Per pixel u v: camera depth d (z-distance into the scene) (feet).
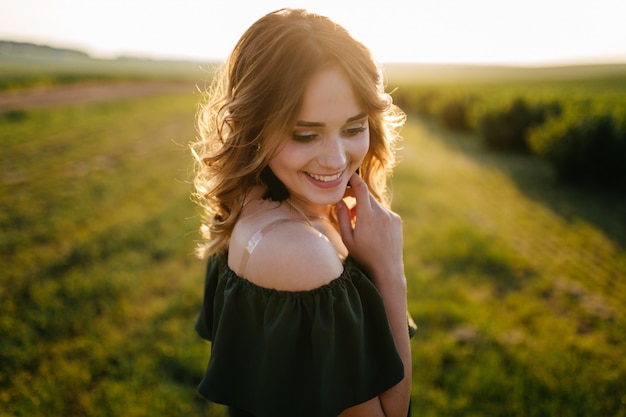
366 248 3.81
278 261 3.19
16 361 11.82
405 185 33.42
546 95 63.77
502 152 53.31
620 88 143.02
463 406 10.44
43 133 54.80
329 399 3.25
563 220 26.61
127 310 14.53
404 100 104.73
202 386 3.47
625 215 27.86
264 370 3.20
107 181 32.89
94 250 19.49
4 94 114.11
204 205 4.61
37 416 10.07
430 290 16.37
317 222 3.88
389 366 3.53
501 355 12.53
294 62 3.09
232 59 3.77
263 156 3.34
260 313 3.27
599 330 14.28
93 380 11.33
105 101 104.88
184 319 14.25
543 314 15.14
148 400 10.52
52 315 13.98
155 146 49.06
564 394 10.91
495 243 21.52
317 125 3.18
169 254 19.48
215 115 4.09
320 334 3.16
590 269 19.21
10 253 19.15
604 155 34.40
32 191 29.40
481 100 68.18
